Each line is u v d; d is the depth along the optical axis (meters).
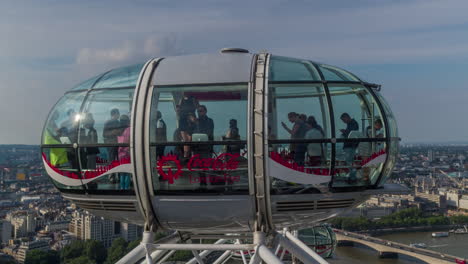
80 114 21.56
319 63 22.41
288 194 20.08
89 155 21.25
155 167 20.30
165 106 20.48
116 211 21.72
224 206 20.33
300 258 22.44
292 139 19.88
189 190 20.20
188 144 19.98
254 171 19.72
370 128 21.09
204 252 32.84
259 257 20.64
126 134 20.62
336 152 20.27
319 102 20.52
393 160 22.03
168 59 22.05
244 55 21.59
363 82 21.78
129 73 21.88
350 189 20.75
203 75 20.61
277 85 20.38
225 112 20.02
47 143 22.27
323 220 23.58
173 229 22.31
